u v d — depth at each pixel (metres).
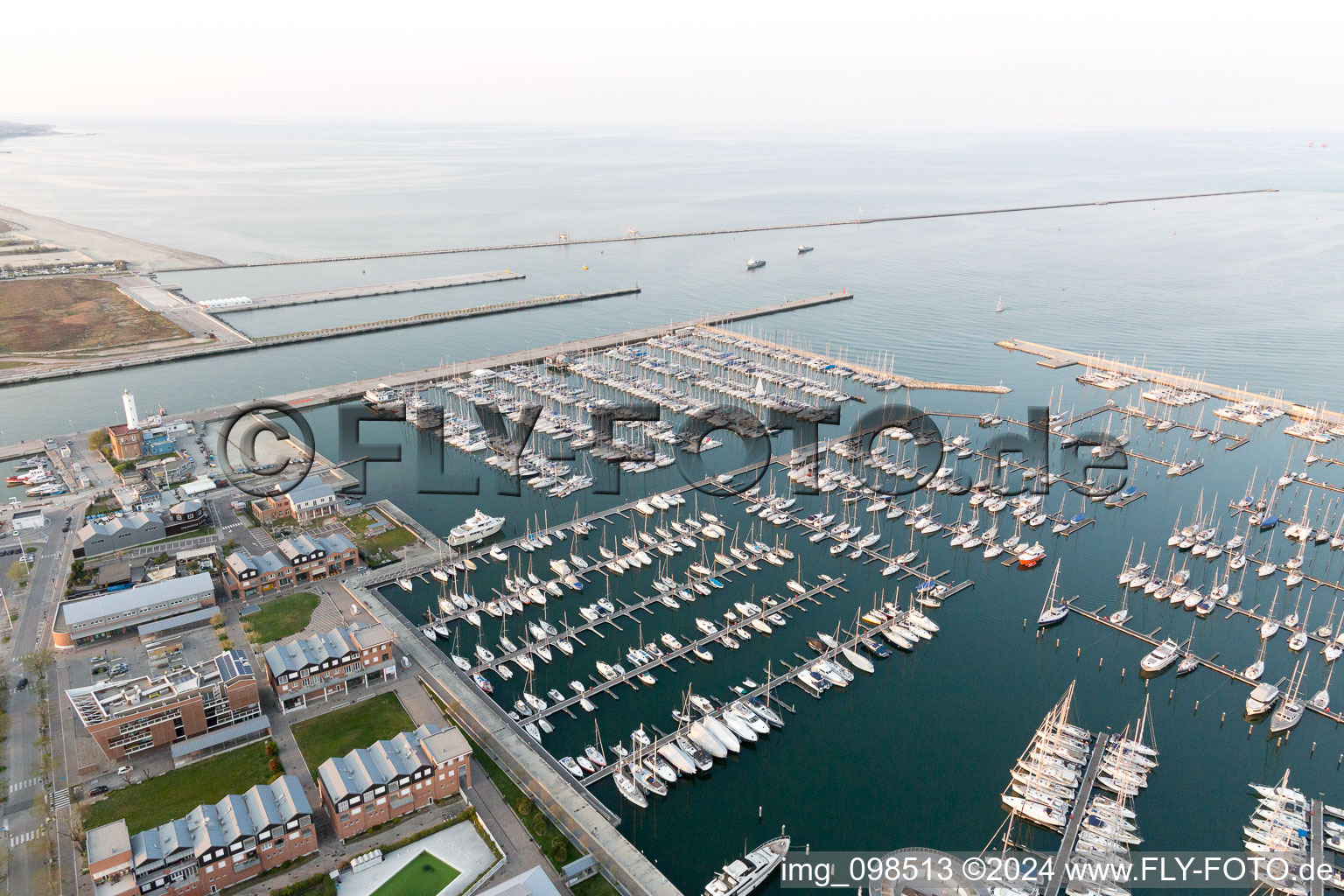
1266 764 138.50
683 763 135.50
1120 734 144.38
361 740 134.25
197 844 105.88
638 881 109.81
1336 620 177.75
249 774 126.44
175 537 198.62
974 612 181.00
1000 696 155.00
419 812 120.38
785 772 136.50
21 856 110.75
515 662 161.00
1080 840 121.88
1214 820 126.62
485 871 110.00
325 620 168.12
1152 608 182.88
